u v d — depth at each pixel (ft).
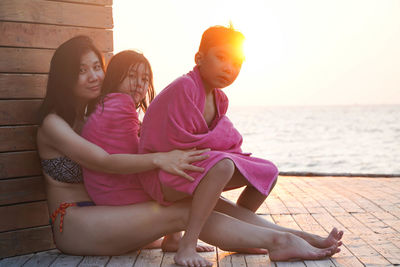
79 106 8.48
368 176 21.95
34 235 8.77
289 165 64.59
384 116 341.82
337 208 13.05
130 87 8.14
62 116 8.07
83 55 7.97
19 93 8.54
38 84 8.74
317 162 68.13
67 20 9.05
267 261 7.61
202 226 7.33
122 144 7.92
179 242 7.79
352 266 7.25
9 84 8.43
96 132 7.87
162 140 7.46
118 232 7.72
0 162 8.38
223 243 7.60
